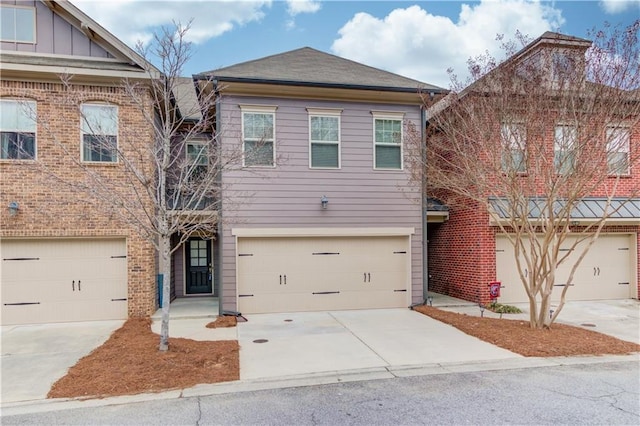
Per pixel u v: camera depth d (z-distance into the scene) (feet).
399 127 35.06
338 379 18.12
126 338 24.73
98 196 22.21
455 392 16.53
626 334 25.55
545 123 24.20
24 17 30.01
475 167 27.48
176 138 35.96
